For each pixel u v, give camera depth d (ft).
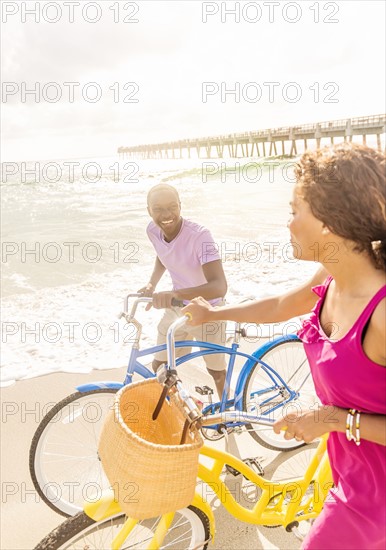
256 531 8.66
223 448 10.78
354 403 4.70
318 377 4.95
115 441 4.92
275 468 10.30
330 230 4.34
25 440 10.91
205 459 10.39
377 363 4.36
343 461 5.42
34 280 24.64
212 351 9.39
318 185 4.26
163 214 8.87
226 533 8.59
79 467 10.17
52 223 44.09
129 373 8.77
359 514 5.11
